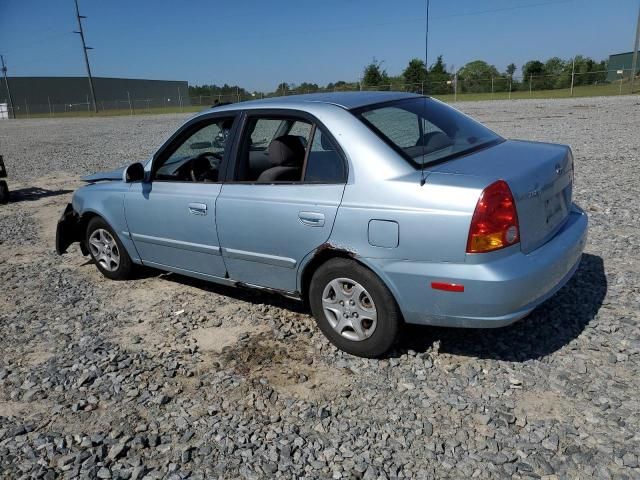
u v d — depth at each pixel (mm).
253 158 4293
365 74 40719
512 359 3631
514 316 3213
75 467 2926
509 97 37281
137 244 5219
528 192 3271
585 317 4102
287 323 4434
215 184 4383
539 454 2775
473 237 3104
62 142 23953
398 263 3359
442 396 3303
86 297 5379
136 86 98250
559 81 40719
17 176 13867
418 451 2863
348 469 2775
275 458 2889
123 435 3168
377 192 3410
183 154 4766
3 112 70938
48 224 8602
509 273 3117
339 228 3551
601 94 34719
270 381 3613
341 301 3762
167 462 2922
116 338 4422
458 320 3291
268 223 3941
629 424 2936
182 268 4898
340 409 3260
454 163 3484
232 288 5312
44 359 4164
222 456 2934
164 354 4074
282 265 3982
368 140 3549
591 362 3531
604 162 10141
